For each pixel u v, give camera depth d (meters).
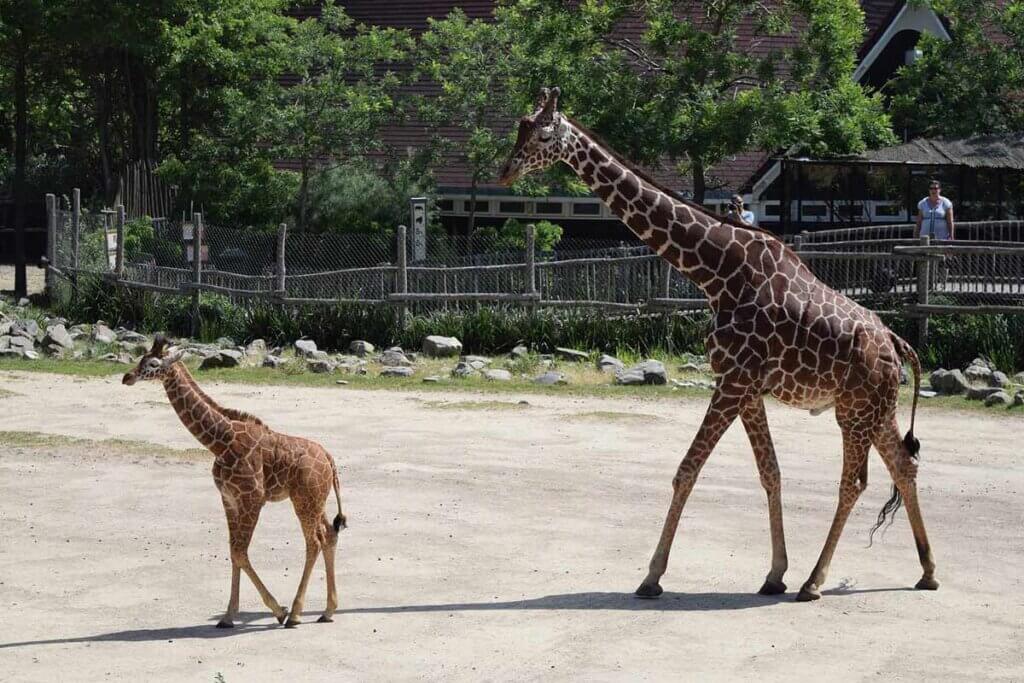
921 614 9.23
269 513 12.10
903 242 21.08
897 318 19.98
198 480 13.19
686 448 14.73
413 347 22.02
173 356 8.61
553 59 25.27
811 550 10.88
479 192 29.86
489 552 10.76
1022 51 29.08
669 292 21.36
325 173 29.45
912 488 9.88
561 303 21.75
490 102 29.17
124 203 29.00
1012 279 19.89
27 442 14.86
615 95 24.95
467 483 13.09
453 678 7.88
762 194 28.44
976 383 18.41
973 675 7.97
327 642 8.56
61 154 39.06
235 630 8.82
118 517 11.78
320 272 24.84
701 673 7.96
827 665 8.12
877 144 27.25
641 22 31.20
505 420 16.34
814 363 9.51
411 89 32.34
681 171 26.77
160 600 9.51
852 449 9.74
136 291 24.53
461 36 29.53
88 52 31.16
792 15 26.28
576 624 8.93
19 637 8.66
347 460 14.11
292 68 30.41
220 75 31.09
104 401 17.56
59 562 10.43
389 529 11.43
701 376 19.50
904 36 31.19
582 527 11.53
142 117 31.52
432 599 9.52
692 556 10.68
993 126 28.98
